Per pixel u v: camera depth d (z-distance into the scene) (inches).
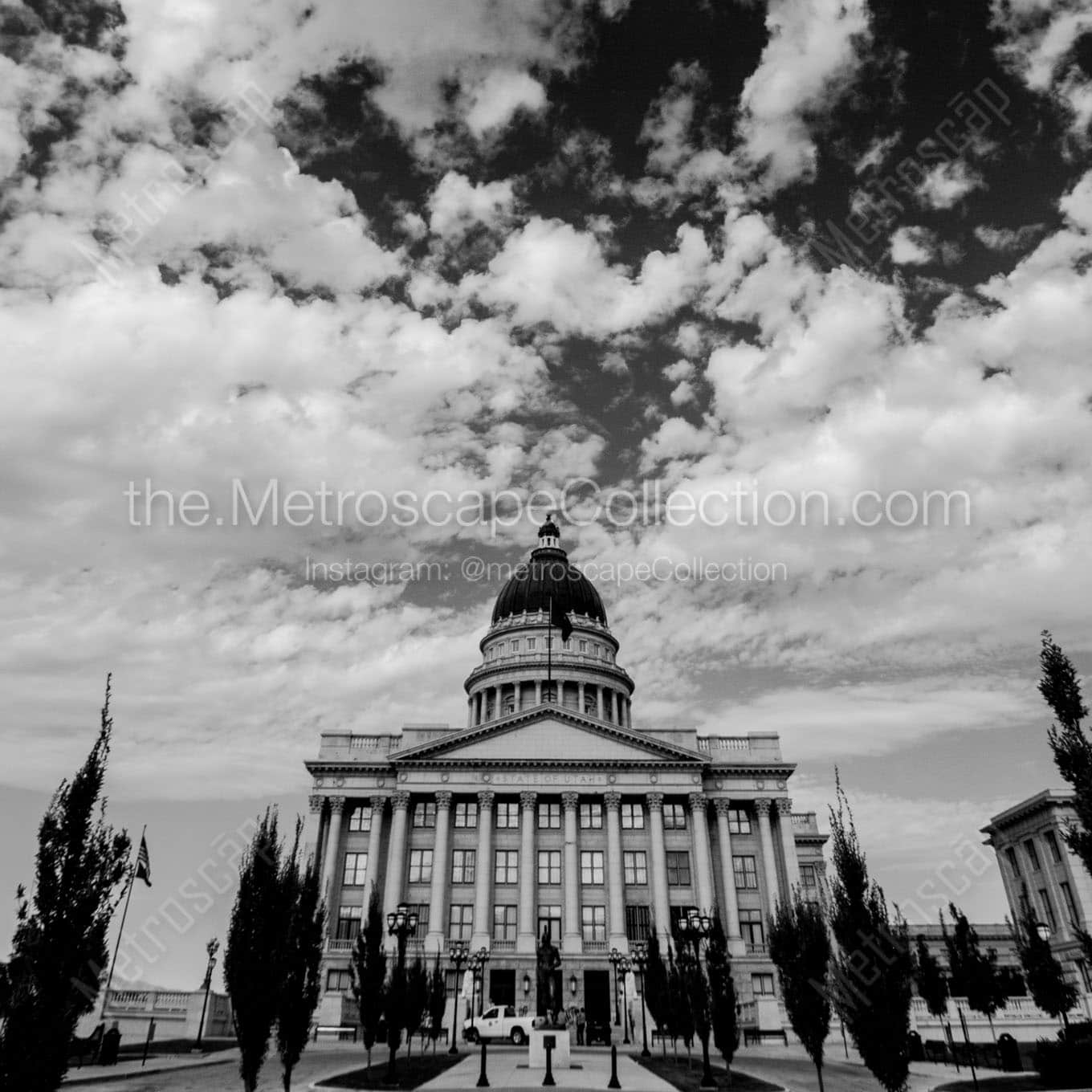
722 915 2942.9
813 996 1088.8
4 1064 613.6
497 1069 1467.8
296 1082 1283.2
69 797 686.5
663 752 3149.6
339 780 3174.2
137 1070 1418.6
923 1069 1582.2
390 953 2694.4
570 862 2972.4
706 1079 1248.2
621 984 2586.1
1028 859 3351.4
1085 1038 1476.4
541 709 3193.9
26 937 646.5
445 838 3009.4
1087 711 1046.4
